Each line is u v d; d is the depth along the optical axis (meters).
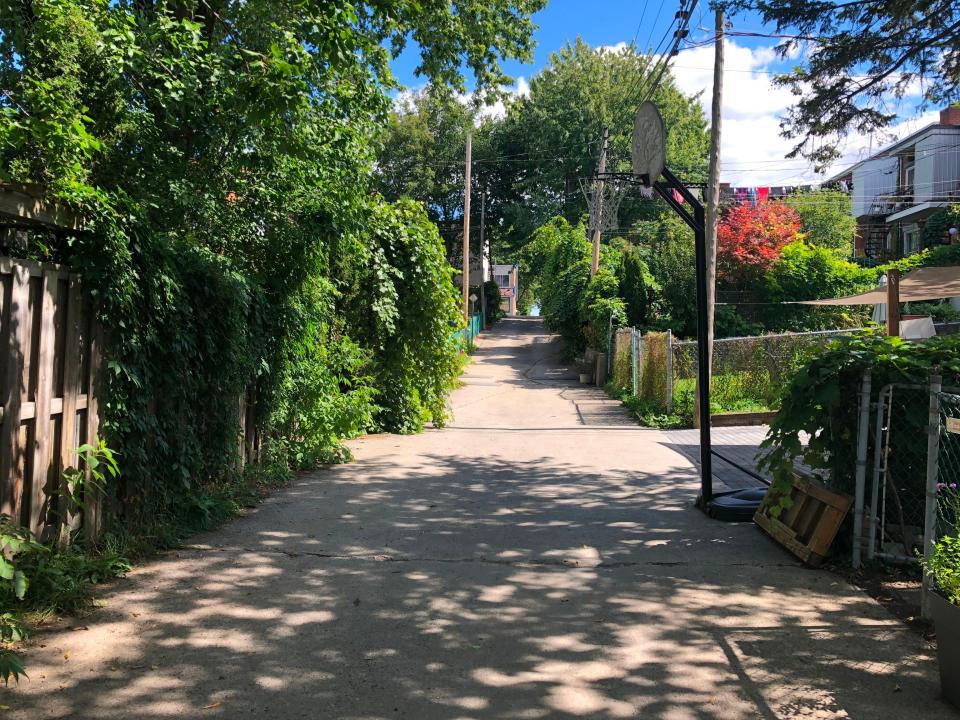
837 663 4.02
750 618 4.67
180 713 3.37
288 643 4.18
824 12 9.00
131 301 5.52
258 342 8.04
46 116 5.02
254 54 7.09
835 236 37.00
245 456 8.30
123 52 6.22
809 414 5.93
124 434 5.66
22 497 4.70
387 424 13.43
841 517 5.59
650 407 16.75
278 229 8.36
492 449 11.74
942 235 28.75
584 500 8.08
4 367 4.48
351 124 8.83
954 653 3.51
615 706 3.53
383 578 5.34
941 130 31.48
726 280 28.66
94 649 4.02
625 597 5.04
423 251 13.48
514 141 52.59
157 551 5.80
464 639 4.29
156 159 6.86
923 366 5.44
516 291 93.06
